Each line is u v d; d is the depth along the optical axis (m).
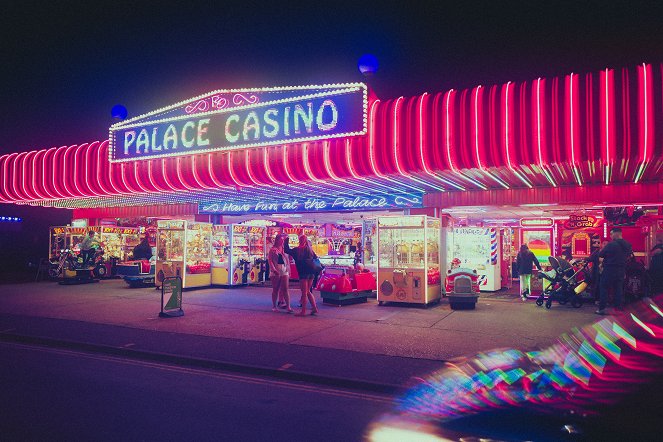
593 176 11.84
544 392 3.84
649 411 3.25
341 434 4.32
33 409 4.94
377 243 12.90
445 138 10.08
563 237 14.52
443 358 6.92
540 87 9.28
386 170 10.70
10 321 9.97
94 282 18.94
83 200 18.34
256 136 11.84
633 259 12.09
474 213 19.19
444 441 4.12
